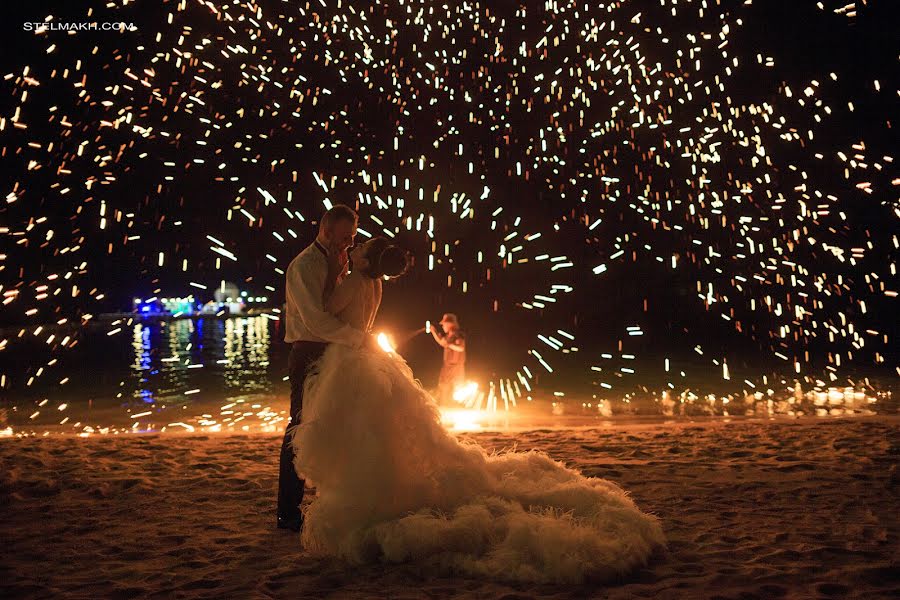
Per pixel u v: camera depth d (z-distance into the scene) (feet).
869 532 11.30
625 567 9.53
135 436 22.00
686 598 8.80
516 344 82.53
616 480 15.25
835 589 8.98
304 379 12.09
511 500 11.35
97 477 15.87
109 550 11.02
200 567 10.28
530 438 20.98
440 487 11.21
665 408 33.55
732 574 9.57
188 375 46.80
